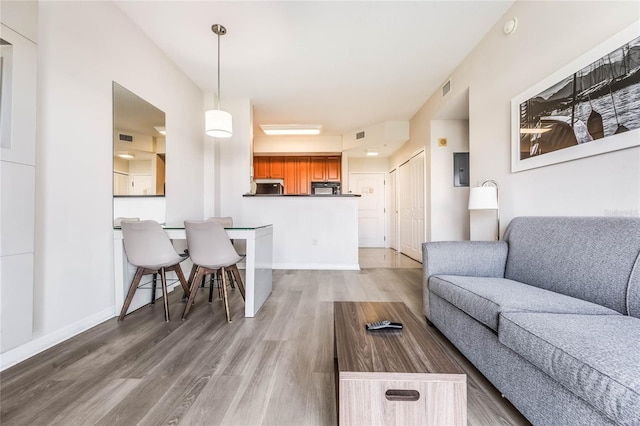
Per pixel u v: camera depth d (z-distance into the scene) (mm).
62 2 1952
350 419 905
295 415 1205
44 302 1807
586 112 1691
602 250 1426
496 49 2652
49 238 1847
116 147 2451
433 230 4363
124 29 2549
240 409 1238
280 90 4141
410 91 4195
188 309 2357
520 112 2275
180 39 2920
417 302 2771
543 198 2064
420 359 987
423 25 2697
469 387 1441
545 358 994
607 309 1290
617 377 771
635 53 1426
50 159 1860
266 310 2545
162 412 1216
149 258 2299
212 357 1695
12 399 1296
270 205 4402
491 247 2129
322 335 2016
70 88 2014
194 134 3883
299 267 4395
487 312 1379
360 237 7367
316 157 7121
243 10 2496
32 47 1645
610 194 1571
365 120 5484
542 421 1050
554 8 1966
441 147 4363
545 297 1419
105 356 1703
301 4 2422
